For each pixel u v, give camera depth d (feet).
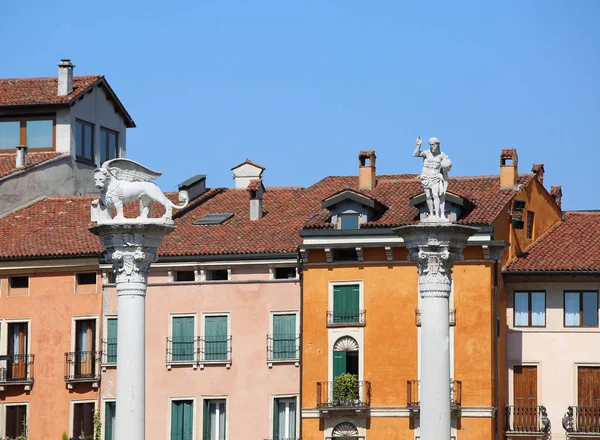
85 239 322.96
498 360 303.68
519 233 315.58
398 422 300.61
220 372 310.65
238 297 311.68
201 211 331.36
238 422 309.22
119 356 220.64
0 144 355.77
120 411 219.61
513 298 310.86
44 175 346.33
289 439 307.17
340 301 306.35
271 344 309.42
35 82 359.87
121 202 222.07
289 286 310.04
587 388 306.76
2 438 316.19
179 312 313.53
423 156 222.28
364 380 302.86
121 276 221.46
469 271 301.22
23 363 319.06
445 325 220.64
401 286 303.89
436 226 219.41
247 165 347.15
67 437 310.86
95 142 361.71
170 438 311.27
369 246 303.68
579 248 314.96
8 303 321.52
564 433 306.14
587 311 307.99
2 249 322.96
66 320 318.45
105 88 364.99
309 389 305.12
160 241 223.10
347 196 309.01
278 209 329.31
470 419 298.15
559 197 344.28
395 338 302.66
